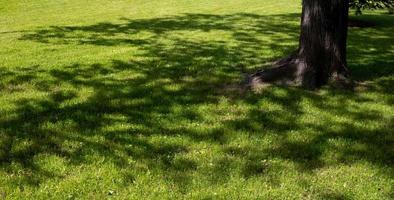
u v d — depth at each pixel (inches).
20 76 440.5
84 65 487.5
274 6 1088.2
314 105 361.4
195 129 311.6
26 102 362.6
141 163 262.8
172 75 445.7
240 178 248.7
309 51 398.6
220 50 571.5
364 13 969.5
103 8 1055.6
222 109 350.0
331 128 319.9
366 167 266.2
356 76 442.0
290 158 275.0
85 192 233.3
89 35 691.4
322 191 239.6
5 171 251.3
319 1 391.2
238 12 981.2
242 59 518.3
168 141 291.7
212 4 1123.3
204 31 726.5
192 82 421.7
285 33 713.0
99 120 324.8
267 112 345.1
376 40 655.1
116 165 259.8
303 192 238.1
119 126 313.4
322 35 397.1
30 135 297.0
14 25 810.8
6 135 296.7
